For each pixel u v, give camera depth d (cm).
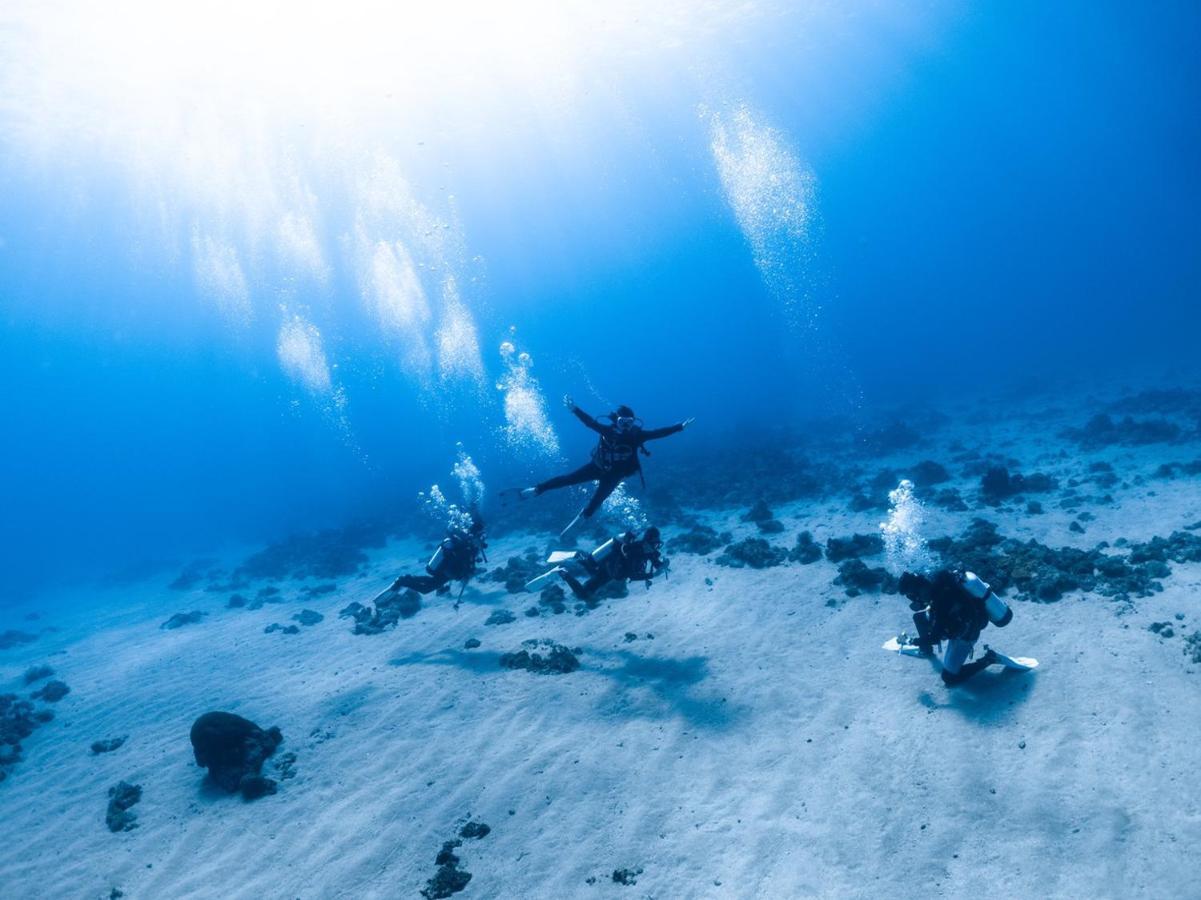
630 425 736
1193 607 709
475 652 1015
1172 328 3962
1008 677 663
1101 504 1163
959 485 1498
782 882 475
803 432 2727
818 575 1070
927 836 489
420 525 2256
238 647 1309
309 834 640
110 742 933
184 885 598
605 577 892
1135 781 487
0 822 782
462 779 685
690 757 653
